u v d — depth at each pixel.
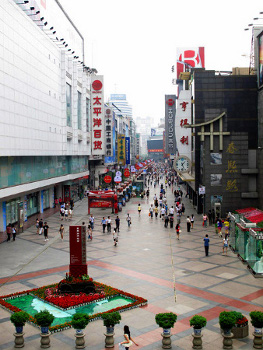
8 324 18.62
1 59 37.25
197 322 15.77
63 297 21.72
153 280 25.34
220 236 40.34
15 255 32.81
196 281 25.11
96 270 27.77
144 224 49.09
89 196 58.47
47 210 62.91
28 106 45.62
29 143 45.97
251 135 53.22
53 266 29.25
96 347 16.22
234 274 26.70
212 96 54.16
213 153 52.97
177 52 113.88
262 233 26.23
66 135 62.78
